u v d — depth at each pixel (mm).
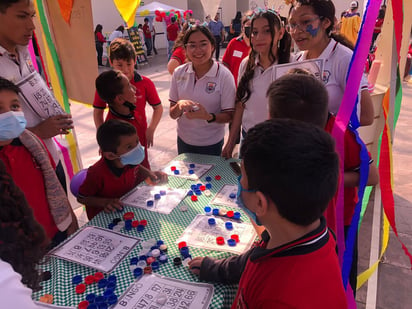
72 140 2977
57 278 1244
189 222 1579
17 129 1446
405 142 4371
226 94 2430
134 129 1796
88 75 2828
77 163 3066
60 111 1987
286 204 724
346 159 1371
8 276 545
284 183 706
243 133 2457
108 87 2225
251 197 800
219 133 2670
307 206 715
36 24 3557
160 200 1781
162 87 7879
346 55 1760
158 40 16203
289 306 705
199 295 1135
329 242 803
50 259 1342
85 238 1472
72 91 3076
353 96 1229
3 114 1398
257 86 2225
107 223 1604
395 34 1414
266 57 2178
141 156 1837
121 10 1779
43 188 1710
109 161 1855
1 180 725
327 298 728
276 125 762
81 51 2770
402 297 2191
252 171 754
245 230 1490
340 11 11414
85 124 5570
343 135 1230
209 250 1370
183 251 1337
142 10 11852
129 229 1537
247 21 3096
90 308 1088
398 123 4980
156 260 1327
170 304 1102
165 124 5465
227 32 16484
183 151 2783
